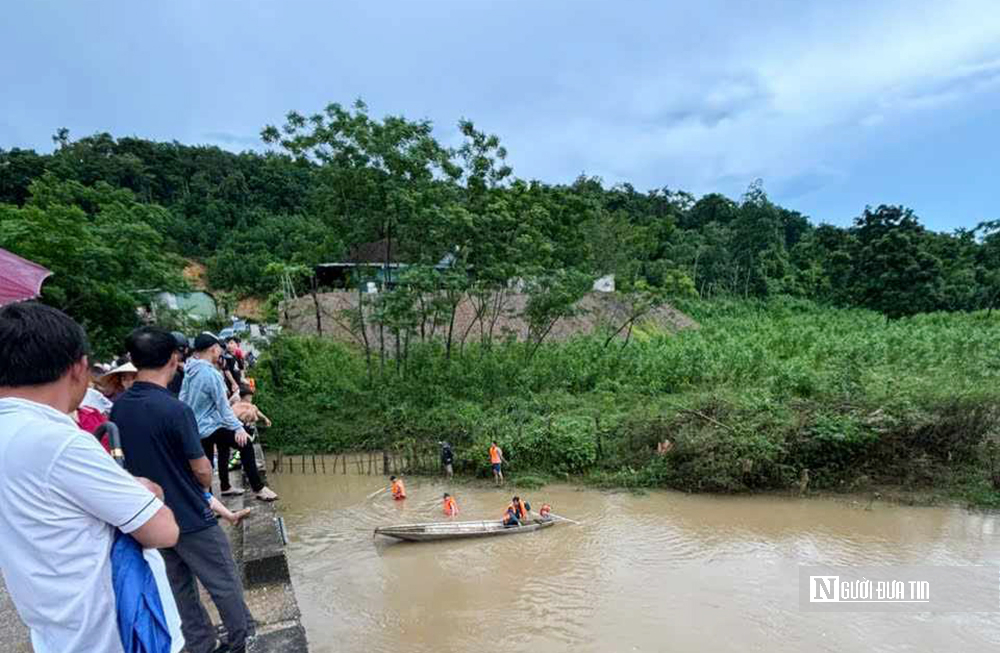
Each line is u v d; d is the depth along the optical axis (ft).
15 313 6.37
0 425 5.96
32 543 5.84
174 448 12.30
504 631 29.35
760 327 131.54
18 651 14.02
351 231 72.23
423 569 35.94
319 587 33.63
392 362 75.00
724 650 27.76
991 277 165.89
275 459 57.47
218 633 15.87
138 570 6.66
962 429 50.90
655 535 41.37
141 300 54.80
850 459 50.67
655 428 54.80
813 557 37.81
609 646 28.09
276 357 71.87
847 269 177.78
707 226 236.43
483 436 57.26
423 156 69.92
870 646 28.04
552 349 83.66
